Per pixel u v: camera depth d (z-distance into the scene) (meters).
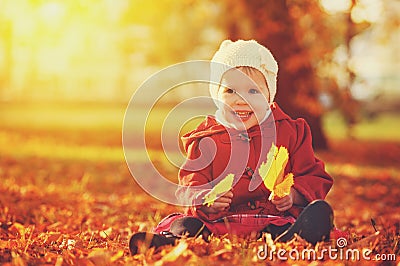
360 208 10.40
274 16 15.92
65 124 32.56
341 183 13.95
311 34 16.83
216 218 5.07
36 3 17.75
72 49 33.66
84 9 18.83
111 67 40.62
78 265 4.65
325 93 18.22
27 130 28.53
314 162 5.18
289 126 5.20
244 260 4.39
